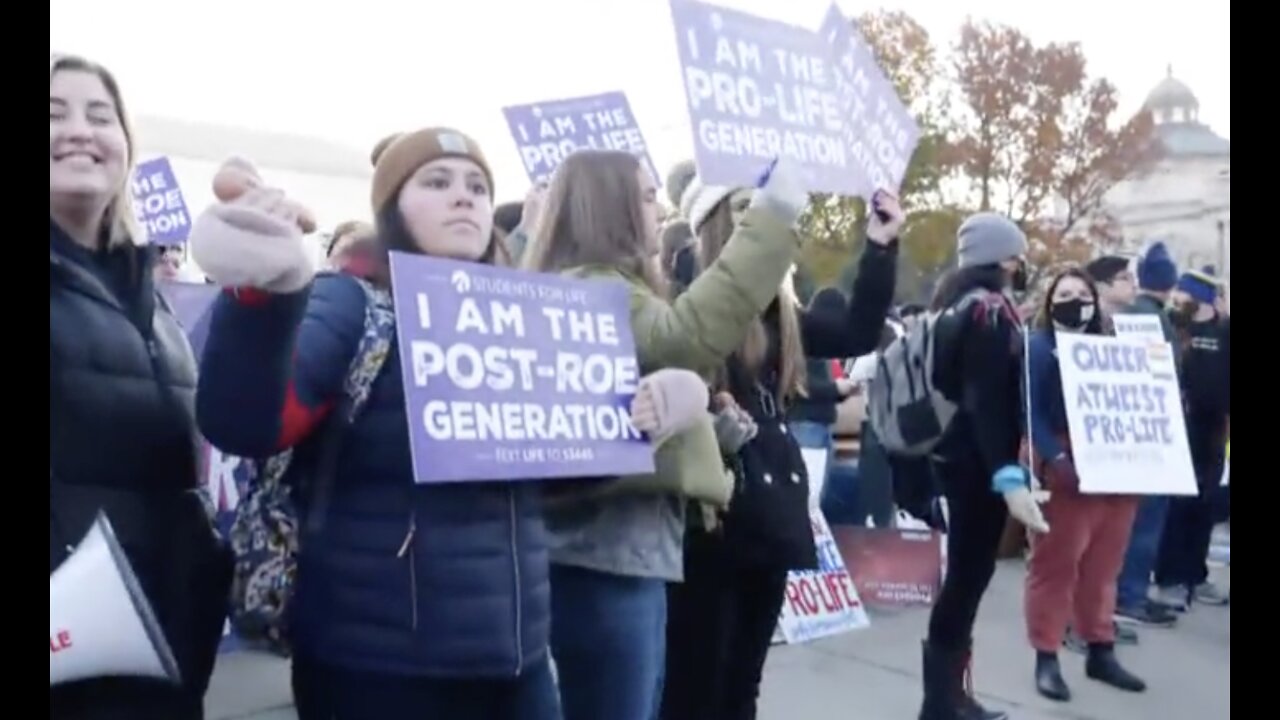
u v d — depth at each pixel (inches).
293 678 85.0
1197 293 177.8
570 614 99.8
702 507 110.2
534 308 91.3
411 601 83.7
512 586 87.9
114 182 77.3
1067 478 151.8
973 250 147.4
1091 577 157.5
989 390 144.7
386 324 83.9
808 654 138.7
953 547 144.9
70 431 74.5
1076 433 151.3
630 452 95.0
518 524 89.2
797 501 117.3
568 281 94.0
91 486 75.7
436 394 84.5
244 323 74.4
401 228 90.0
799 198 102.6
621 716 102.9
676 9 108.5
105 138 77.0
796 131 117.4
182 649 81.0
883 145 127.5
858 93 124.1
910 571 143.3
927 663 140.6
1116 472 152.9
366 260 88.7
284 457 82.1
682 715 113.6
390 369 83.6
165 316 81.2
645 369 99.6
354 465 82.8
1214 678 164.2
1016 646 149.9
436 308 85.6
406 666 83.7
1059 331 154.9
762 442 115.6
